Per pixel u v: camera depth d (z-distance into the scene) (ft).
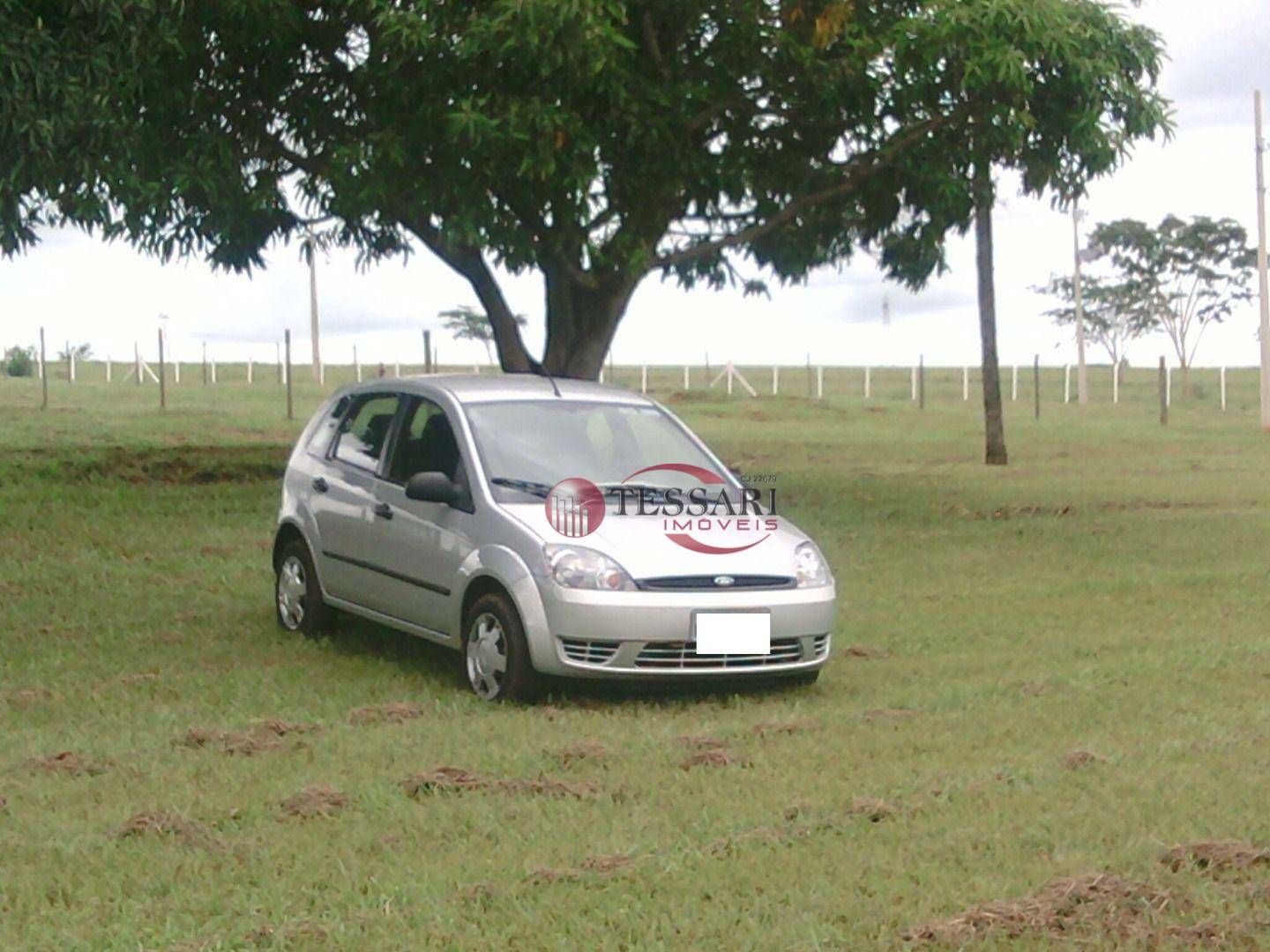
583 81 59.47
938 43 60.44
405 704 28.09
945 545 54.54
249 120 65.92
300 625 35.65
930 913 17.16
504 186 63.46
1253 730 26.63
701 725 26.96
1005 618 39.52
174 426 113.19
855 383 271.90
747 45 65.21
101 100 49.67
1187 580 46.32
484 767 23.73
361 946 16.12
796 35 64.85
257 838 19.92
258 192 64.18
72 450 87.35
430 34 58.13
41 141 48.01
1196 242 226.99
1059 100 64.23
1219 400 235.20
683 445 33.04
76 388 168.66
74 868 18.69
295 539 35.81
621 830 20.36
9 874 18.52
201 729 26.02
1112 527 60.13
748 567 28.99
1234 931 16.38
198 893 17.74
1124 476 87.15
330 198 67.26
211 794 22.15
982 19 59.93
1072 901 17.28
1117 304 234.58
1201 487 79.41
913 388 205.26
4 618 38.37
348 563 33.58
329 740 25.53
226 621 37.81
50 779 22.97
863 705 28.91
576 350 70.64
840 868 18.72
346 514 33.71
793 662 29.40
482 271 70.28
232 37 61.57
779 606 28.84
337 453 35.14
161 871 18.52
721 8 64.80
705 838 20.11
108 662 32.68
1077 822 20.66
